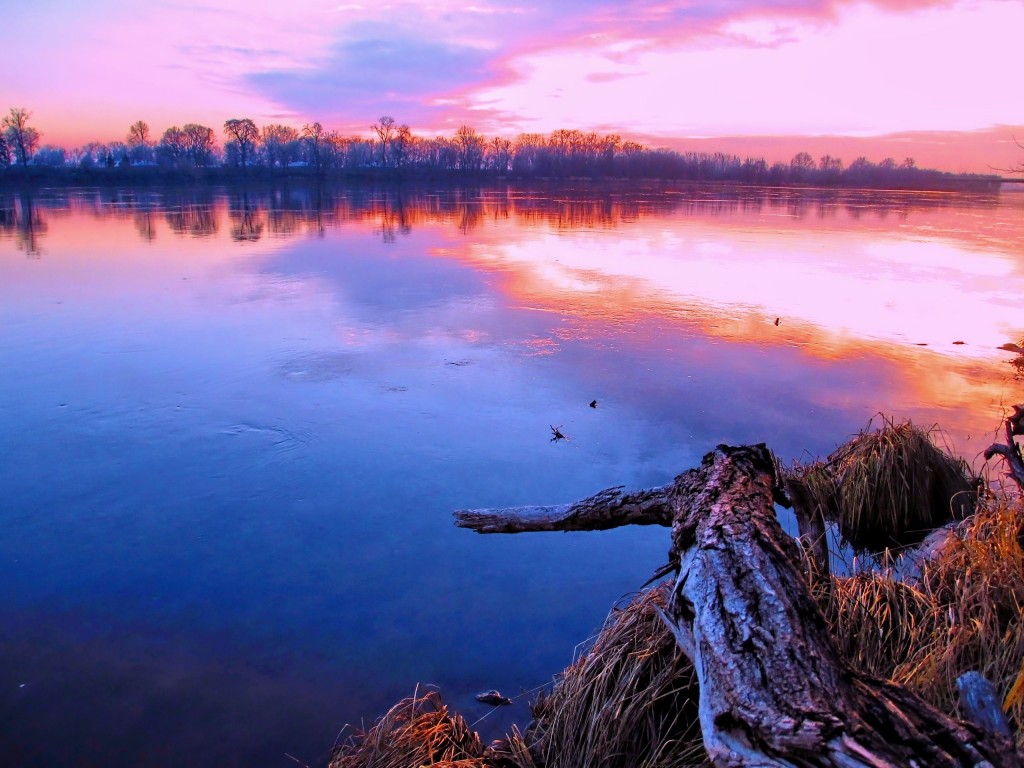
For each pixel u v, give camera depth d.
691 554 2.61
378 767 2.66
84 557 4.47
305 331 10.02
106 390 7.53
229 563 4.40
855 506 4.84
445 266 15.65
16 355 8.79
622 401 7.21
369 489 5.37
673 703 2.69
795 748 1.71
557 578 4.26
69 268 15.06
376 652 3.58
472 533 4.76
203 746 2.98
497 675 3.42
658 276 14.65
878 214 34.44
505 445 6.14
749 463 3.18
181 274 14.46
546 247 19.16
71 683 3.37
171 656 3.56
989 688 1.81
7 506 5.12
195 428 6.53
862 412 6.87
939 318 10.98
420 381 7.85
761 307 11.71
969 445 5.98
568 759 2.66
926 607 3.10
